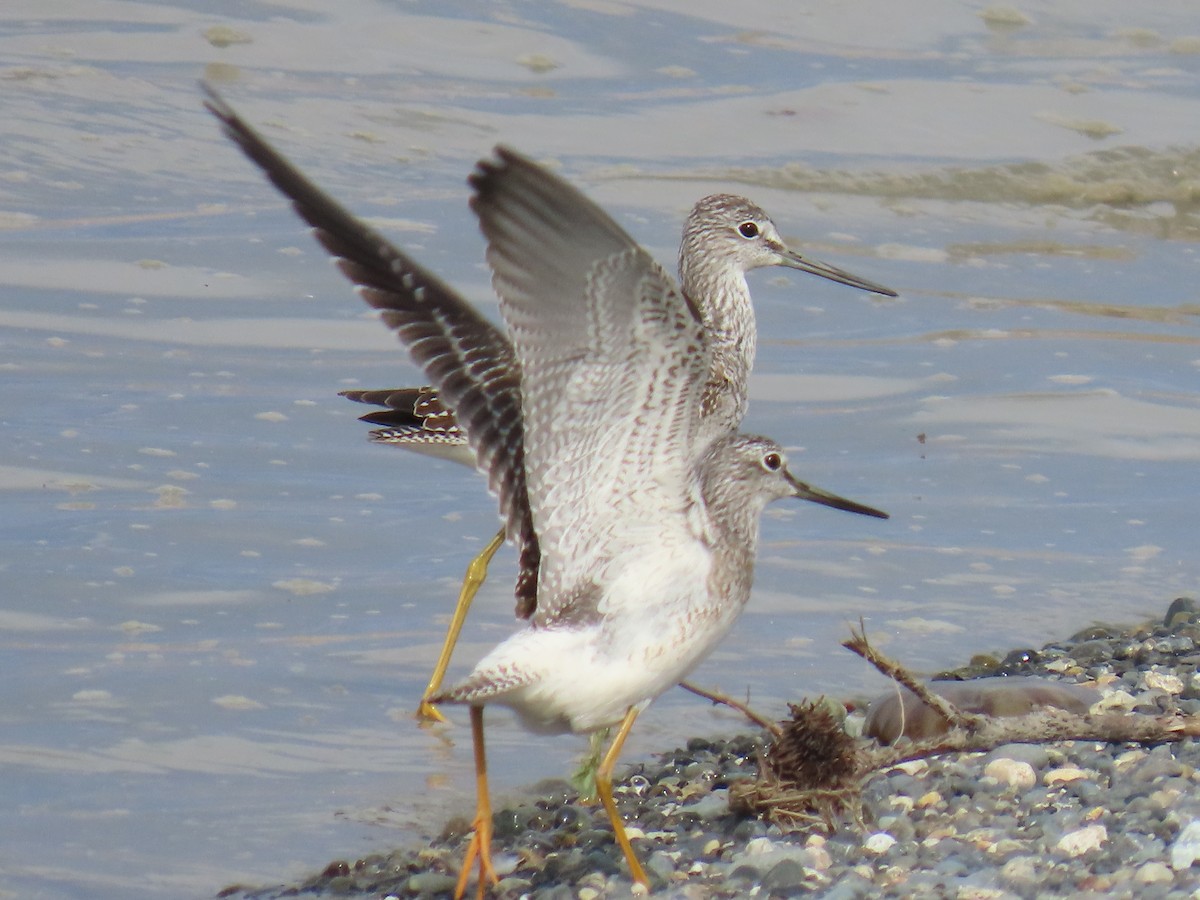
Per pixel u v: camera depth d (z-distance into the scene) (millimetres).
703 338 7258
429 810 9211
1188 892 7246
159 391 15086
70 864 8438
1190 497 14211
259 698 10453
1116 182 22094
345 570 12398
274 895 8180
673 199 20594
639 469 7664
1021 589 12422
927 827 8320
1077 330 18062
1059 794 8609
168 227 18750
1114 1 26703
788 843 8203
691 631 7836
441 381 7531
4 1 23562
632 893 7793
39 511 12742
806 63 24453
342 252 7289
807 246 20062
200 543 12539
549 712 7770
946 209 21422
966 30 25922
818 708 8719
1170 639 11352
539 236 6973
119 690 10391
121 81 21750
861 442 15039
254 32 23500
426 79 22953
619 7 25516
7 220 18469
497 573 12562
